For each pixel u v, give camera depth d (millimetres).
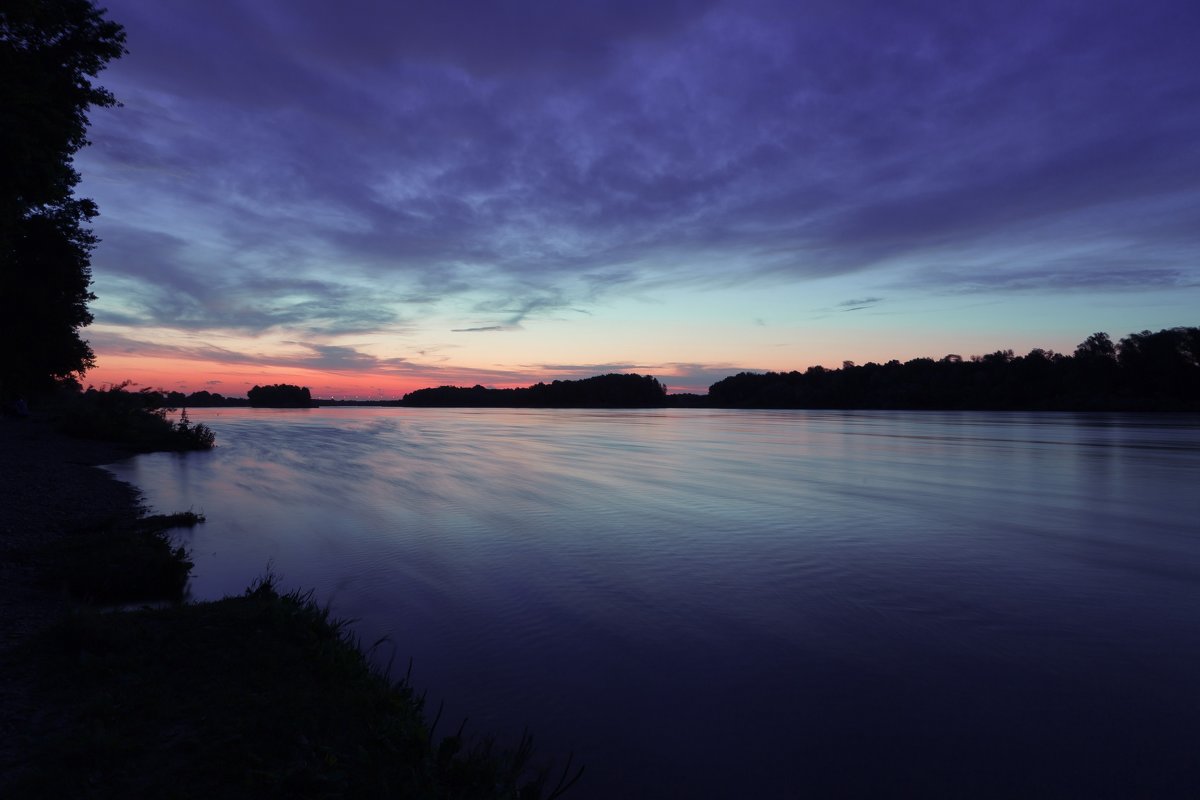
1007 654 6520
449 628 7105
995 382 122562
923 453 29797
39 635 5645
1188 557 10297
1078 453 29484
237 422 65375
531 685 5762
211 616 6188
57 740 3877
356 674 5152
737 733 5000
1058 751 4773
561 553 10414
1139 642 6832
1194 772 4508
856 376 152125
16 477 16859
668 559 10039
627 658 6359
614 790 4266
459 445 34656
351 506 14805
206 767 3654
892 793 4281
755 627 7184
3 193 11773
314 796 3467
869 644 6754
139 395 34750
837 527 12562
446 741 4230
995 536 11781
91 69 13422
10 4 11242
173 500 15391
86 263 34094
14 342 33719
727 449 32281
